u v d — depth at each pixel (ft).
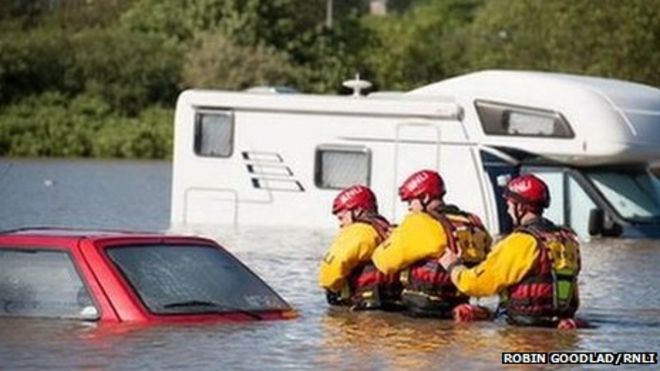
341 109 235.61
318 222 237.66
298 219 238.48
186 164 242.37
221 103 240.73
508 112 231.09
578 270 118.52
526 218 117.70
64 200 299.99
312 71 631.56
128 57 601.62
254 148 239.91
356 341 108.78
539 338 111.75
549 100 230.07
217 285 115.55
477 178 230.07
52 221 249.55
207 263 116.88
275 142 239.09
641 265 188.14
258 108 239.50
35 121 563.48
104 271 111.24
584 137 228.43
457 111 231.09
